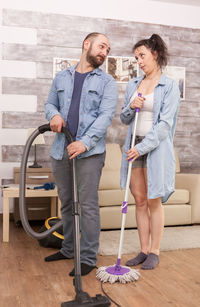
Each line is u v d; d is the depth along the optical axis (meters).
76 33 4.15
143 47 2.27
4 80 3.99
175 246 2.78
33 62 4.05
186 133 4.51
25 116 4.05
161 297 1.83
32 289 1.91
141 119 2.29
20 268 2.25
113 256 2.54
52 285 1.97
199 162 4.56
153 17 4.38
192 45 4.51
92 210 2.20
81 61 2.28
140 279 2.08
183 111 4.50
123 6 4.28
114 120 4.27
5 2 3.97
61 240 2.67
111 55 4.25
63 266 2.29
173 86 2.25
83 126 2.20
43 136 4.10
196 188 3.57
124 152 2.37
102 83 2.24
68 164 2.25
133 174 2.36
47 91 4.09
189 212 3.56
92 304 1.55
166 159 2.25
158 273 2.19
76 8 4.15
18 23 4.01
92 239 2.21
